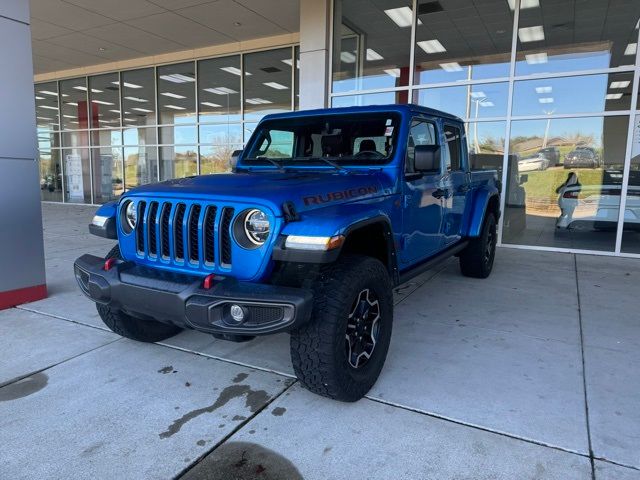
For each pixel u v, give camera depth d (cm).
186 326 270
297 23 1081
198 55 1320
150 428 263
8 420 270
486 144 880
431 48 892
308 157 405
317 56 904
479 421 271
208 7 973
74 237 923
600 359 357
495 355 365
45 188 1831
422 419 272
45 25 1093
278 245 252
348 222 264
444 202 462
